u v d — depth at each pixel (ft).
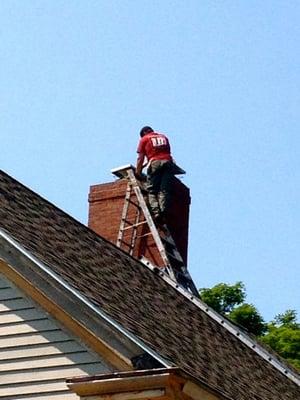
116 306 43.96
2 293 42.27
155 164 75.41
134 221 74.18
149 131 77.46
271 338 116.37
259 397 51.01
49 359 41.01
